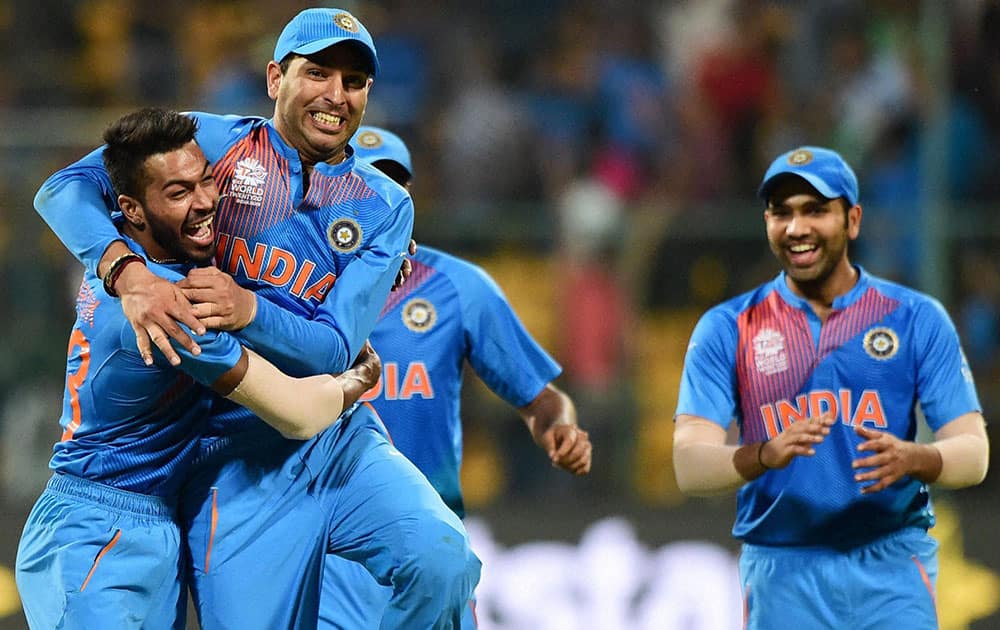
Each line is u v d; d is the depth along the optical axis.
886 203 29.62
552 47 38.62
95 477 13.94
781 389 17.34
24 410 27.89
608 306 28.52
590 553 26.36
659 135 36.16
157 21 37.94
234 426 14.30
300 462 14.35
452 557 13.87
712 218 28.80
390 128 33.44
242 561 14.23
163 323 12.78
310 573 14.41
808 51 37.09
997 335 27.58
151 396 13.75
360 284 14.06
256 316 13.27
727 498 27.16
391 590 16.66
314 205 14.21
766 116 37.00
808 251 17.16
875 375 17.17
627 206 29.97
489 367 18.09
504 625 26.20
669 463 28.17
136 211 13.59
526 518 26.64
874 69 35.34
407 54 37.44
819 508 16.89
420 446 17.50
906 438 17.22
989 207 28.09
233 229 14.11
